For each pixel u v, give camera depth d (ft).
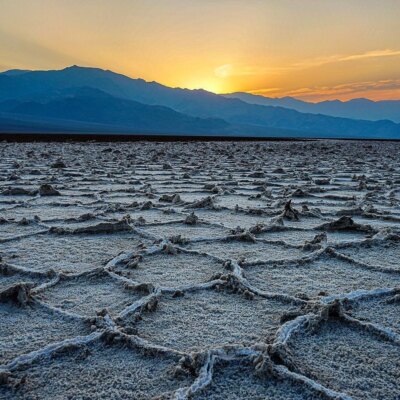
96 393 6.22
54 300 9.61
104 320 8.29
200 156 62.59
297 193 26.40
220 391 6.25
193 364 6.74
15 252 13.32
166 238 14.71
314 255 13.08
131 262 12.03
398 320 8.72
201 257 13.09
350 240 14.97
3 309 9.08
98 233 15.87
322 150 86.79
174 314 8.94
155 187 29.84
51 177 32.86
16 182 30.89
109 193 26.32
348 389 6.33
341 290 10.41
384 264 12.55
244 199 25.22
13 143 93.86
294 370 6.71
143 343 7.42
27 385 6.35
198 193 27.61
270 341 7.61
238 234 15.35
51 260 12.55
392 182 33.86
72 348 7.32
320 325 8.28
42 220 17.84
